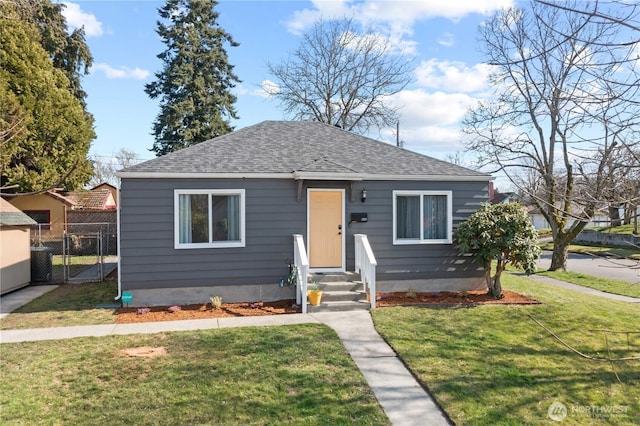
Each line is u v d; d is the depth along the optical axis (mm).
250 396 5383
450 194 11680
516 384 5875
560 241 18500
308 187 10977
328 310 9727
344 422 4836
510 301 10500
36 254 13867
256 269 10664
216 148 11562
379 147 13039
